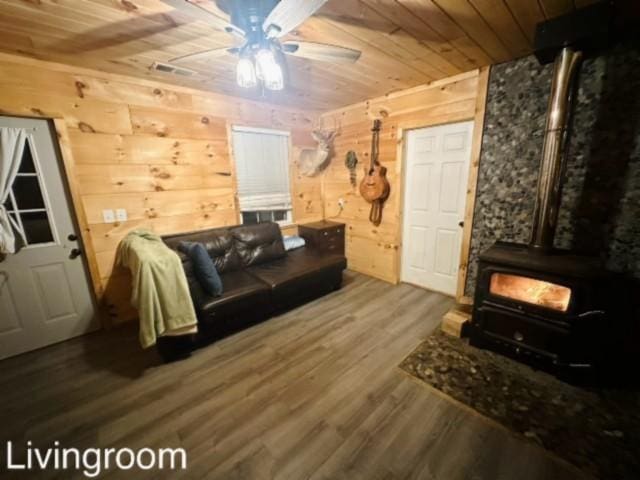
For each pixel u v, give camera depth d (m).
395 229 3.57
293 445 1.50
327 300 3.24
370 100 3.50
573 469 1.35
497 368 2.05
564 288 1.87
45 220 2.38
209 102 3.11
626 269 2.01
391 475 1.34
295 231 4.20
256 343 2.43
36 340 2.42
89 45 1.96
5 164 2.14
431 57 2.27
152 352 2.34
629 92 1.87
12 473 1.40
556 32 1.71
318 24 1.74
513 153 2.45
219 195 3.34
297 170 4.10
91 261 2.57
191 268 2.42
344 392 1.86
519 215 2.49
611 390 1.82
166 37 1.85
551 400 1.75
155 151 2.82
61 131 2.31
